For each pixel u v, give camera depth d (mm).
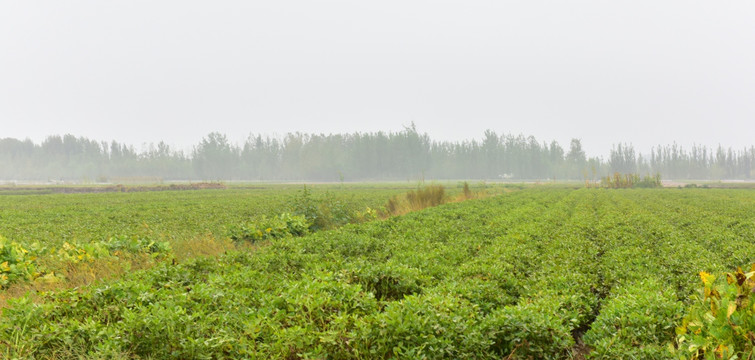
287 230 15930
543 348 5742
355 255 11422
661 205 28641
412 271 8547
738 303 4293
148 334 5637
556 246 12391
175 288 7699
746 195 41125
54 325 5770
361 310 6605
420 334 5438
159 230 16703
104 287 7262
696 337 4406
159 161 143000
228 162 140625
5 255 9758
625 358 5215
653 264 9812
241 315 6305
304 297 6484
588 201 32438
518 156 140875
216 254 12258
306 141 145000
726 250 11883
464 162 143500
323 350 5414
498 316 6055
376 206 28328
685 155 150250
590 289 8492
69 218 20859
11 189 62438
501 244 12359
